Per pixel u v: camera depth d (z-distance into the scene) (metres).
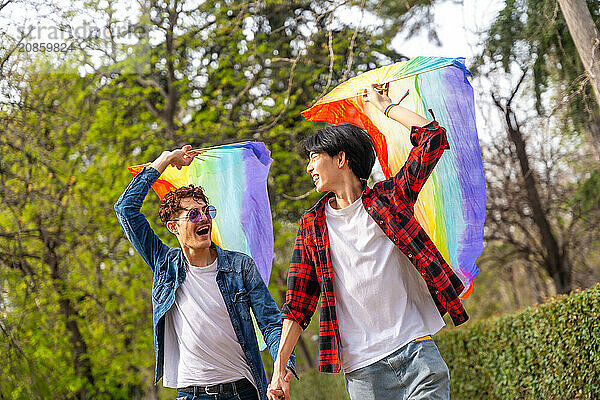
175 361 3.96
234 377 3.85
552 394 7.45
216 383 3.82
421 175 3.30
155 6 13.43
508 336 8.36
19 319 11.40
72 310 12.16
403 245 3.29
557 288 14.38
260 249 4.78
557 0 7.42
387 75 3.66
